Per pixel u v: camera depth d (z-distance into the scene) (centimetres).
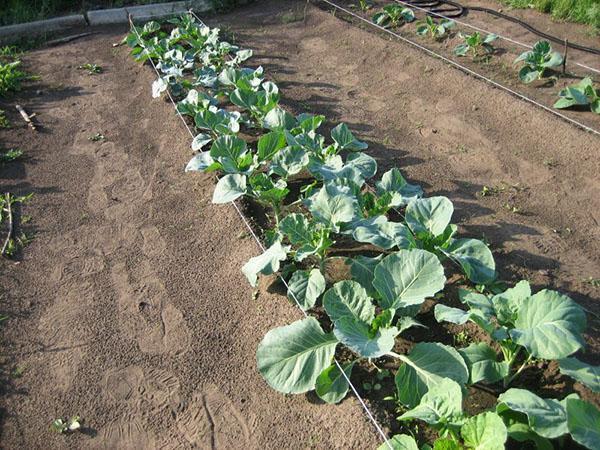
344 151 574
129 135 640
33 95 741
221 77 673
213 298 417
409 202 411
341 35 841
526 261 425
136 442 327
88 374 368
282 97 691
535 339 285
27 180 571
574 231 454
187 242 474
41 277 449
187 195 532
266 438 321
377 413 322
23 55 868
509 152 557
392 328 322
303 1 1004
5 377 368
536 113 589
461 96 650
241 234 471
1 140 640
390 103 664
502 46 751
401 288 341
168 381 360
